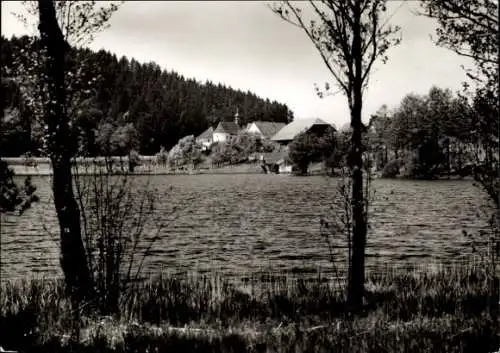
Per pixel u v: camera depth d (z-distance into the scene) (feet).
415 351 22.94
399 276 46.11
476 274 42.93
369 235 100.42
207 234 108.37
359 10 32.14
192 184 296.51
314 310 33.94
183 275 61.05
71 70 32.60
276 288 42.01
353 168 33.09
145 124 542.16
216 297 36.88
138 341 25.43
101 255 33.63
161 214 147.64
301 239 99.86
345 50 32.35
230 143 504.02
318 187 255.91
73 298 32.53
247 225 125.08
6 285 40.24
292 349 24.09
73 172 33.27
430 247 85.15
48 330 27.63
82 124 32.89
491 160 31.14
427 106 283.59
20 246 91.97
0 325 27.37
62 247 33.30
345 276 59.06
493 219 36.73
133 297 35.42
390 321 29.35
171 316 32.40
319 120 512.63
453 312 31.37
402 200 177.68
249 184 293.02
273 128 604.90
